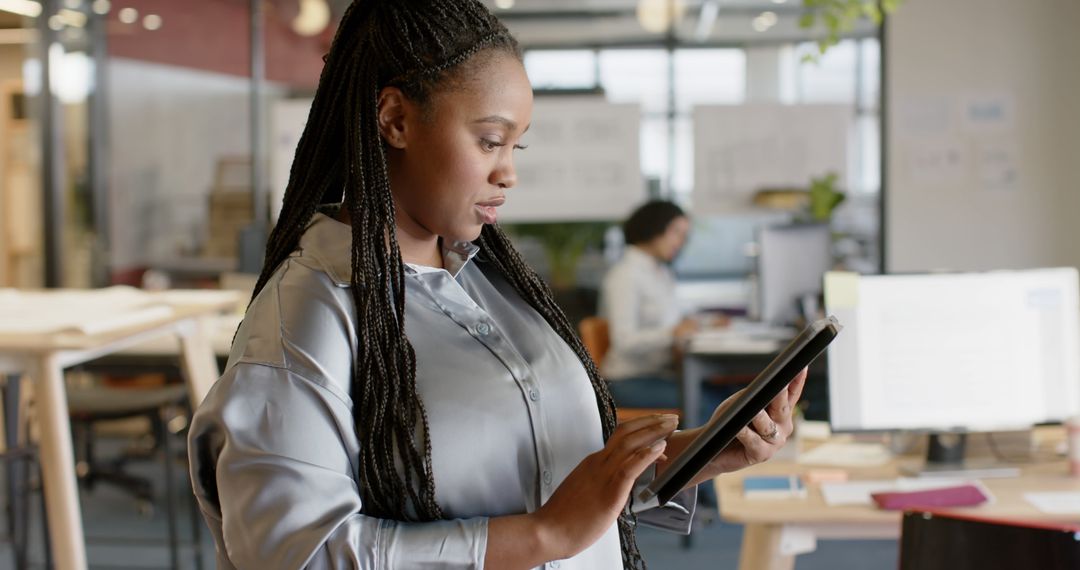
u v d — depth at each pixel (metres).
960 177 6.11
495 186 1.04
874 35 6.23
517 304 1.19
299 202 1.11
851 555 4.23
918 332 2.49
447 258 1.14
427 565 0.94
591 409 1.14
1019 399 2.50
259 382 0.96
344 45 1.08
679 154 6.58
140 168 6.79
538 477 1.07
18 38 6.55
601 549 1.15
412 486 1.01
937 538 1.63
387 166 1.06
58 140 6.61
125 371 4.60
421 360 1.04
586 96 6.34
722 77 6.53
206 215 6.77
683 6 6.53
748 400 1.05
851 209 6.23
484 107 1.01
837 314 2.48
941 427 2.49
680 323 5.05
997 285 2.49
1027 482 2.39
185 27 6.70
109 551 4.38
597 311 6.42
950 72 6.09
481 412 1.04
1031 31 6.02
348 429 0.98
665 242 4.97
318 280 1.02
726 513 2.22
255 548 0.94
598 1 6.60
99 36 6.73
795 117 6.22
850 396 2.48
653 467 1.19
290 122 6.35
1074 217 6.05
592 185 6.33
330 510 0.94
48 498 2.36
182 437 5.46
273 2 6.61
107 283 6.76
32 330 2.37
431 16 1.01
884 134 6.16
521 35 6.65
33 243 6.62
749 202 6.25
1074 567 1.54
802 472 2.51
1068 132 6.03
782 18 6.43
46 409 2.35
